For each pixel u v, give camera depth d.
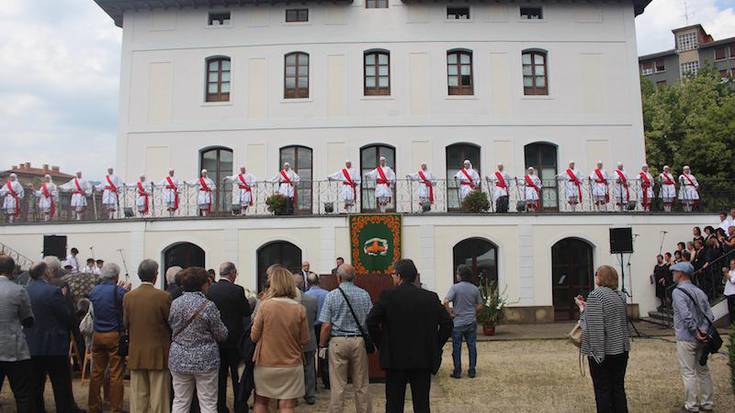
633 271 17.80
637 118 20.78
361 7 21.00
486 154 20.42
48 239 13.75
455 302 10.20
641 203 18.56
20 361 6.81
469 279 10.38
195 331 6.23
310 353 8.51
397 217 17.16
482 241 18.05
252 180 18.83
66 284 8.77
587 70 20.95
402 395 6.02
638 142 20.67
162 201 19.39
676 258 15.52
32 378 6.98
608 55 21.03
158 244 18.17
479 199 17.98
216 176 20.88
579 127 20.66
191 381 6.29
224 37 21.11
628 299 17.62
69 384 7.48
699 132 27.44
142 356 6.61
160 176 20.73
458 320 10.14
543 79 21.06
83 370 9.62
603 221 17.92
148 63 21.22
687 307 7.59
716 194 18.88
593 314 6.51
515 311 17.53
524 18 21.14
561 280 18.02
